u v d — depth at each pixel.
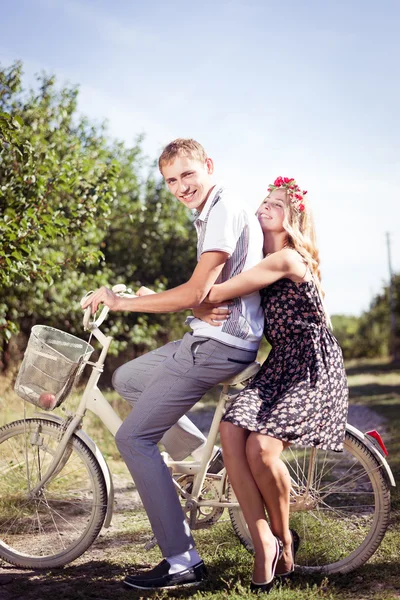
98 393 3.36
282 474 2.93
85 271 11.98
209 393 13.53
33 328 3.33
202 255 3.06
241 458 2.96
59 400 3.29
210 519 3.34
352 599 2.88
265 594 2.86
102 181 6.67
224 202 3.10
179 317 16.86
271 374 3.13
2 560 3.46
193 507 3.27
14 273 5.63
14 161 5.87
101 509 3.31
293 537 3.17
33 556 3.34
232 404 3.05
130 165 14.12
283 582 3.05
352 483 3.33
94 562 3.43
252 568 3.22
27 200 5.82
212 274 3.03
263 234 3.25
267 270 3.04
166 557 3.08
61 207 6.29
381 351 51.62
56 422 3.39
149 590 3.01
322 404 3.00
